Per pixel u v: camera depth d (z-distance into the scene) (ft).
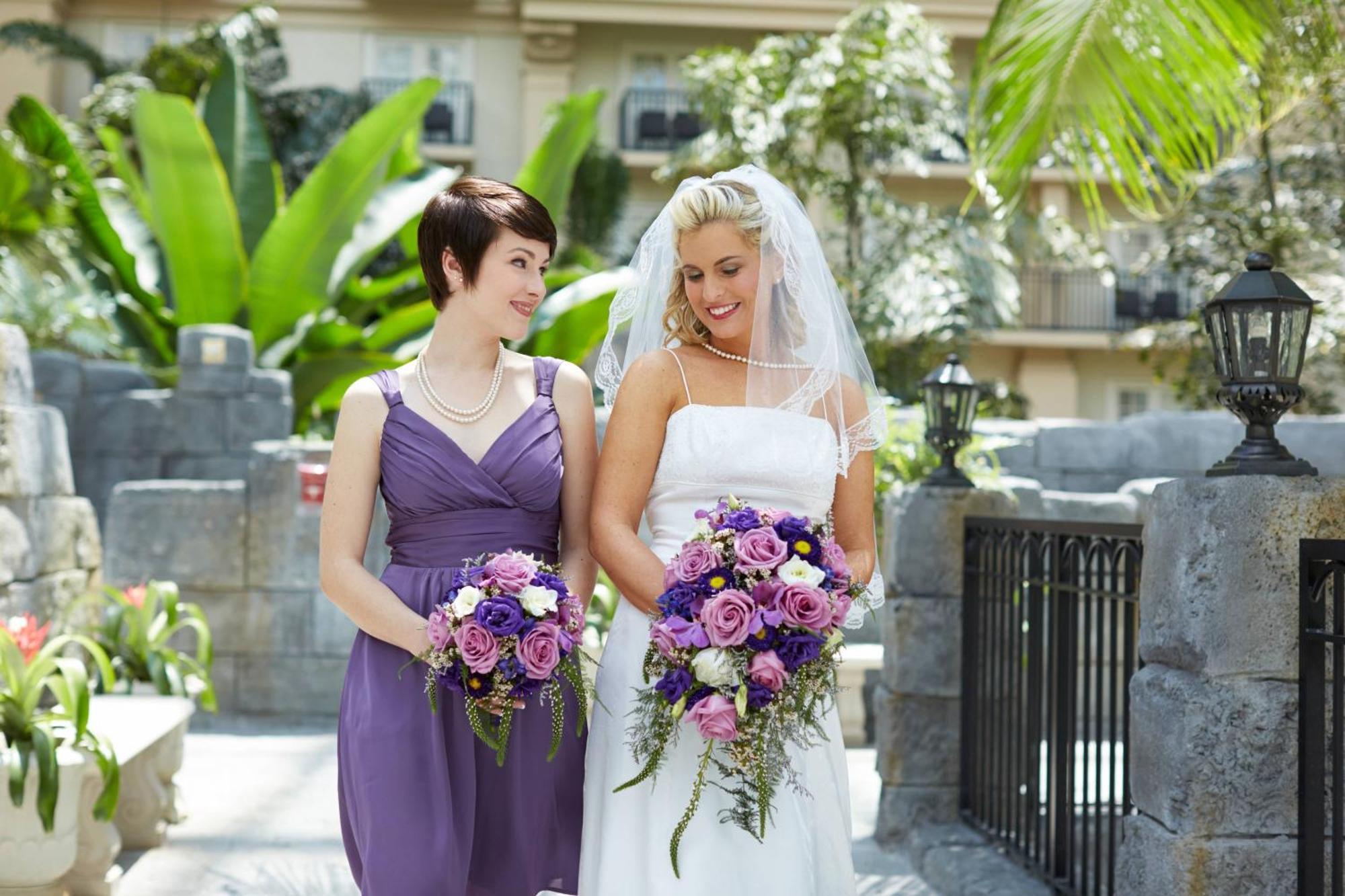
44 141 37.09
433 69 61.21
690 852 7.13
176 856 13.70
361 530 7.50
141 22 58.80
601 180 53.93
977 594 14.21
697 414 7.68
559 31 59.88
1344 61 13.91
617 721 7.49
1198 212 38.14
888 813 14.44
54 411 17.24
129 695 15.06
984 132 14.35
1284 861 8.12
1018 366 61.72
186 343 28.14
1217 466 8.64
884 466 21.94
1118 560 10.41
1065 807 11.41
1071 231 36.47
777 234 7.63
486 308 7.56
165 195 33.04
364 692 7.34
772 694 6.66
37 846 10.56
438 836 7.13
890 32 35.40
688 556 6.81
